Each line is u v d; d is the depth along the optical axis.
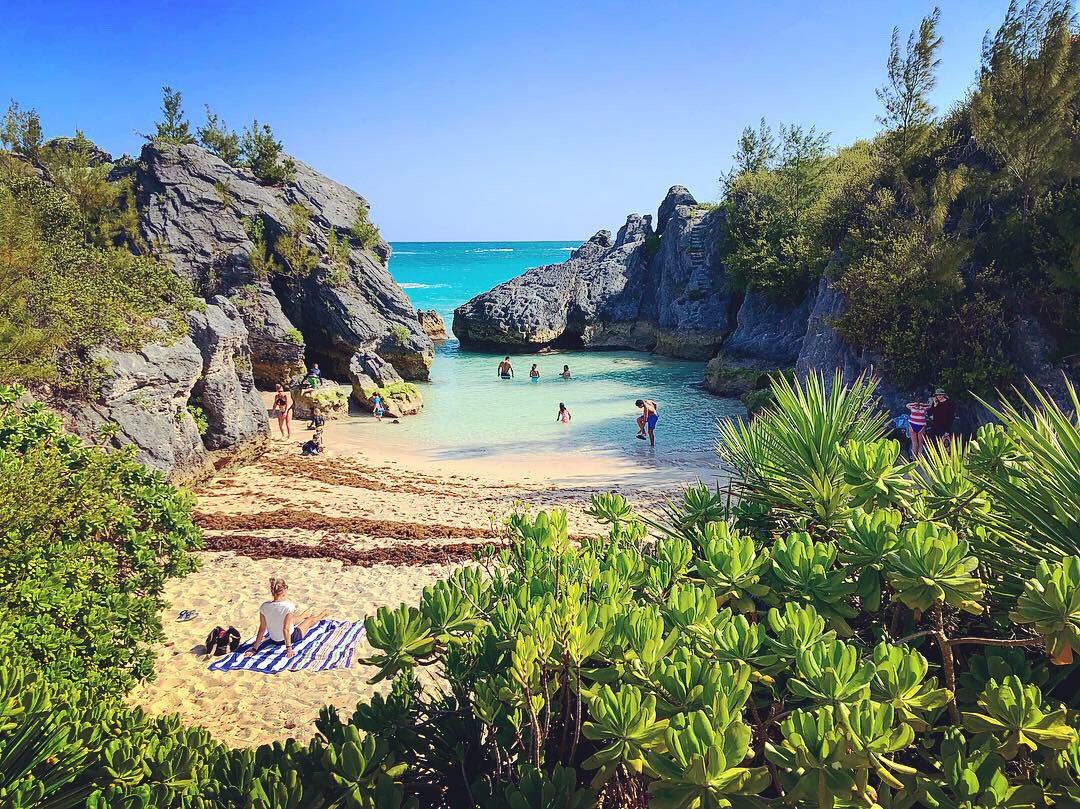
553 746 3.29
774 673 2.91
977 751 2.53
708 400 32.97
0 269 14.47
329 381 33.72
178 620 9.88
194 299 23.33
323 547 13.02
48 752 3.15
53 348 15.81
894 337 20.03
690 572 4.03
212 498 17.44
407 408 30.39
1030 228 18.28
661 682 2.73
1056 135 18.06
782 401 4.41
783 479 4.33
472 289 107.38
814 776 2.33
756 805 2.34
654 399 33.19
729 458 4.84
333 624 9.70
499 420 28.97
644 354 50.69
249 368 23.89
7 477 6.47
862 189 26.62
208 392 21.36
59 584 6.16
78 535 6.91
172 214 33.47
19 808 2.88
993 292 18.70
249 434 22.62
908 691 2.61
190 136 39.97
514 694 2.91
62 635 5.85
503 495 18.09
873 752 2.32
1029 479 3.45
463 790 3.40
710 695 2.61
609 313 53.41
